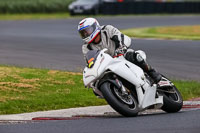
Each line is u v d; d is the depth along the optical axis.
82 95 34.22
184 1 168.50
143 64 27.08
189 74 48.16
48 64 51.75
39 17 136.12
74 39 81.19
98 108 30.52
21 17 137.62
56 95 33.25
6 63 51.84
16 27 103.12
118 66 25.47
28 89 34.50
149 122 23.06
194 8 160.12
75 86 37.25
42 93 33.75
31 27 103.25
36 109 29.81
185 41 78.62
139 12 147.00
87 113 28.58
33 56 58.91
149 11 150.12
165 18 138.00
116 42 26.34
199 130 20.81
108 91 24.92
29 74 40.41
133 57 26.95
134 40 80.06
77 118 26.12
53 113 28.28
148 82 26.69
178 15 153.25
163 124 22.39
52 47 69.12
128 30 98.56
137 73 26.17
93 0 133.88
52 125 22.88
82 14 133.00
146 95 26.31
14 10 153.75
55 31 94.94
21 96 32.25
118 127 21.78
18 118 26.23
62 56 59.31
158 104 27.16
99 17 130.00
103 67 25.19
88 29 26.06
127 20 124.94
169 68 51.50
